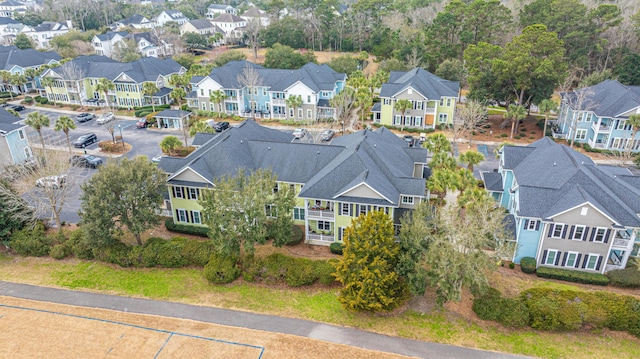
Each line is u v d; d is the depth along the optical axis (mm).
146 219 39625
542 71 67688
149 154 65125
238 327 32438
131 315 33938
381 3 135125
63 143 69625
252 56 129000
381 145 47594
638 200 38688
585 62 91125
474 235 31688
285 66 108312
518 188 39312
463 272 30844
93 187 39688
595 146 65062
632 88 67750
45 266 40750
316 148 47188
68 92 93375
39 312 34469
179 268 39750
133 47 124312
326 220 41375
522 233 37781
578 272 36906
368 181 38750
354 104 77875
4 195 42406
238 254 38031
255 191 36531
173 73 100312
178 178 44156
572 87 95062
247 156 47906
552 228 36500
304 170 45594
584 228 35844
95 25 169625
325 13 134250
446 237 32281
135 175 39719
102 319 33531
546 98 71562
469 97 76312
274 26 134250
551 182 39750
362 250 32188
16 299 36031
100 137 73125
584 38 91938
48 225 45812
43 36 149625
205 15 199000
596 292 32781
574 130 65625
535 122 77188
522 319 30938
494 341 30766
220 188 37562
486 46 77312
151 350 30344
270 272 36500
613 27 97562
